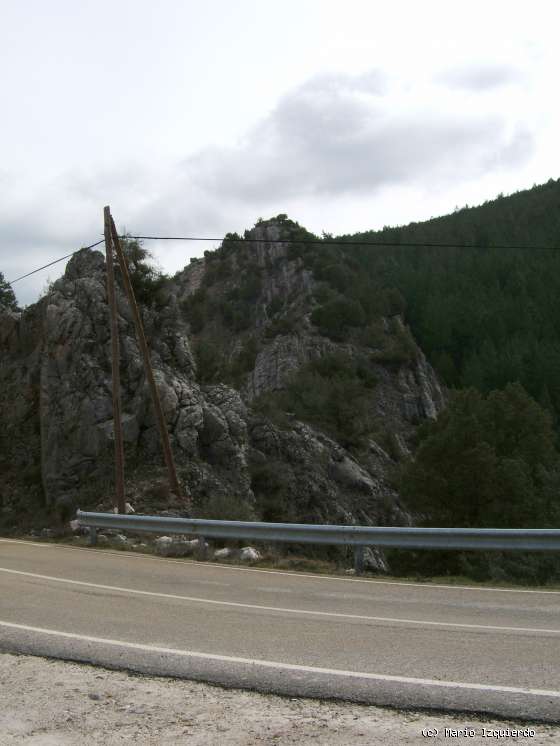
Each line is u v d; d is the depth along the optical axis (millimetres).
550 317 111625
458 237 156000
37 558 15523
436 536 13555
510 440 42344
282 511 32531
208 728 4883
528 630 7973
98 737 4734
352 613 9117
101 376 28797
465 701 5320
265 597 10477
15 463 30141
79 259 32406
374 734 4734
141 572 13266
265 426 36812
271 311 104562
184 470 27156
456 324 107375
